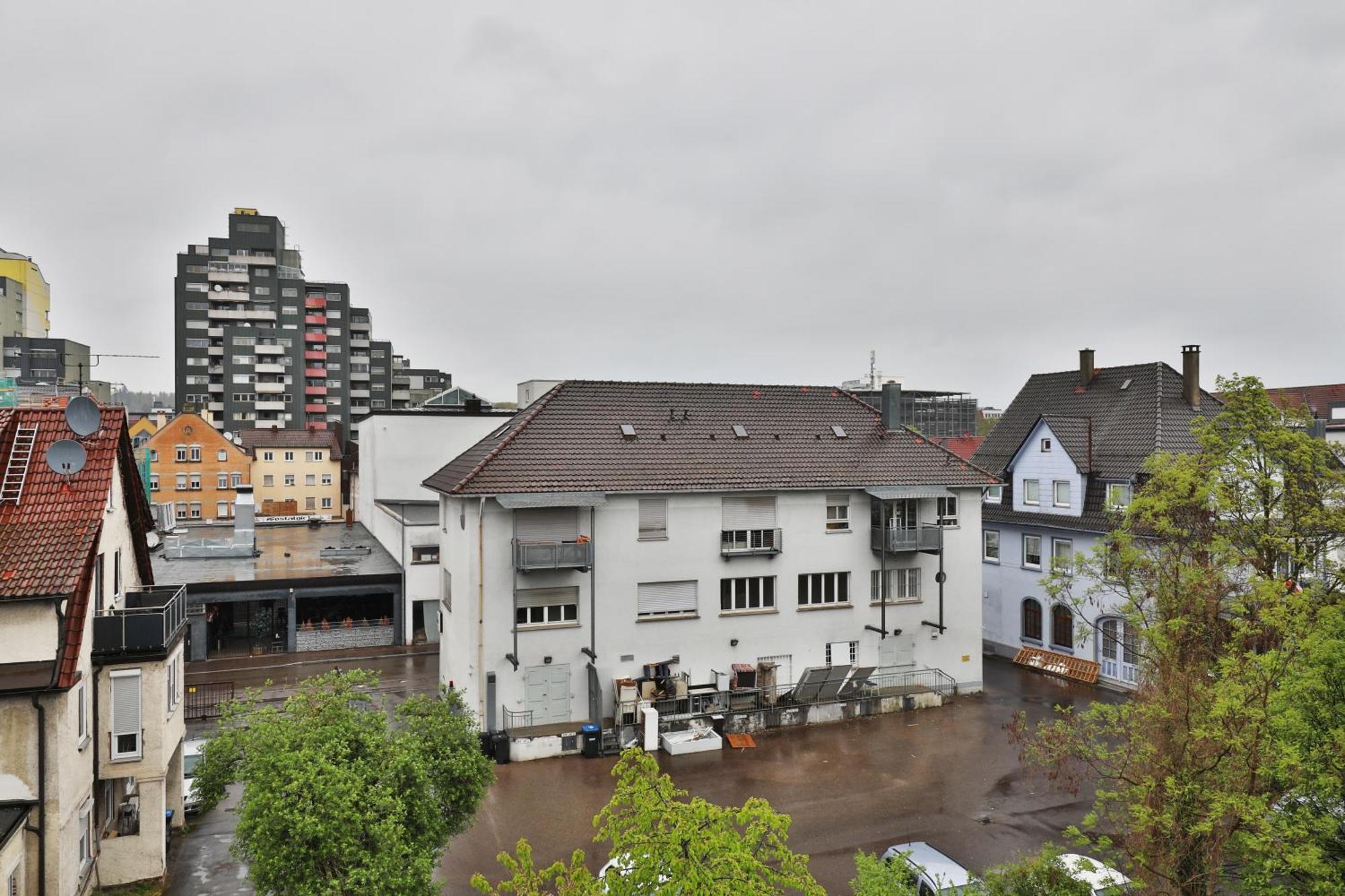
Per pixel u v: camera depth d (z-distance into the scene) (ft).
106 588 62.03
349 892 41.78
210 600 127.24
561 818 72.84
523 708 90.63
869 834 69.77
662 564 96.48
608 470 95.91
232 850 46.60
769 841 36.17
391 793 44.98
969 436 238.89
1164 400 116.98
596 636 93.61
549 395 103.45
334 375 415.23
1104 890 45.80
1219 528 61.26
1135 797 50.52
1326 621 47.09
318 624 137.69
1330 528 59.72
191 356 394.32
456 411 186.19
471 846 68.08
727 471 100.42
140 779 59.52
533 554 88.63
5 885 47.34
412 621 136.36
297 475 279.28
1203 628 54.29
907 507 107.24
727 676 98.89
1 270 378.12
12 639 51.52
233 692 103.40
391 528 155.63
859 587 105.29
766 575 101.19
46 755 51.11
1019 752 87.30
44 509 57.21
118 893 59.06
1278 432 60.70
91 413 62.49
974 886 49.75
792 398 115.55
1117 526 87.25
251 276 392.68
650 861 31.91
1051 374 140.26
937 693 103.96
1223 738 44.27
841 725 96.27
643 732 88.69
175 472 262.67
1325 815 42.32
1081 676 112.16
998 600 127.75
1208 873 44.01
